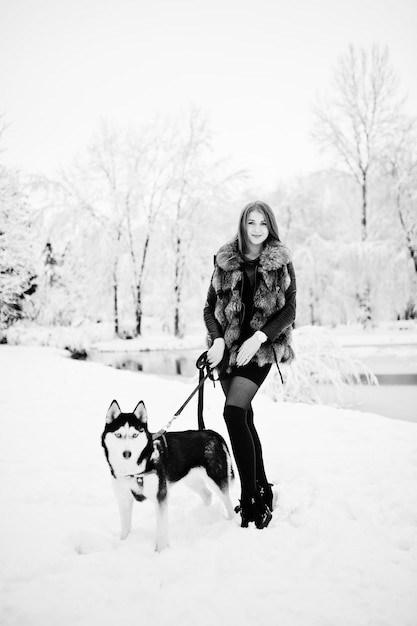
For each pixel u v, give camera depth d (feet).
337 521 10.25
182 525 10.39
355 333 83.61
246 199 101.91
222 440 10.96
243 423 10.35
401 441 16.80
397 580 7.89
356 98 93.30
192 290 95.55
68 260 93.56
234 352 10.84
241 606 7.30
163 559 8.75
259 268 10.90
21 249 76.18
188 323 99.30
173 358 66.69
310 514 10.63
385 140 90.94
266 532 9.76
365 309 85.10
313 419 20.48
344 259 84.74
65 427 19.61
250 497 10.19
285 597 7.49
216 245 95.25
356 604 7.27
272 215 11.47
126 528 9.89
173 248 95.86
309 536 9.55
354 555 8.77
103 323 99.04
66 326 86.58
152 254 98.89
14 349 63.67
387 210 90.12
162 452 9.66
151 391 27.71
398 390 33.50
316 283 91.20
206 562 8.62
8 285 73.46
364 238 92.17
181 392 27.32
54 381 31.50
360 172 94.84
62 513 11.21
